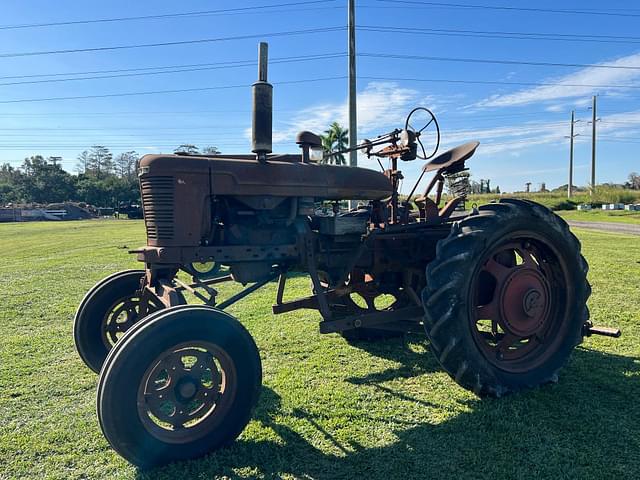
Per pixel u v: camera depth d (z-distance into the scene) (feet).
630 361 11.81
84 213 171.12
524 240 10.80
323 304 10.50
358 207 14.20
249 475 7.42
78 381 11.53
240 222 10.51
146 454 7.47
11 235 68.64
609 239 41.47
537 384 10.27
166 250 9.47
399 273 12.75
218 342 7.91
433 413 9.39
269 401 10.07
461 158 11.79
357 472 7.42
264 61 10.00
